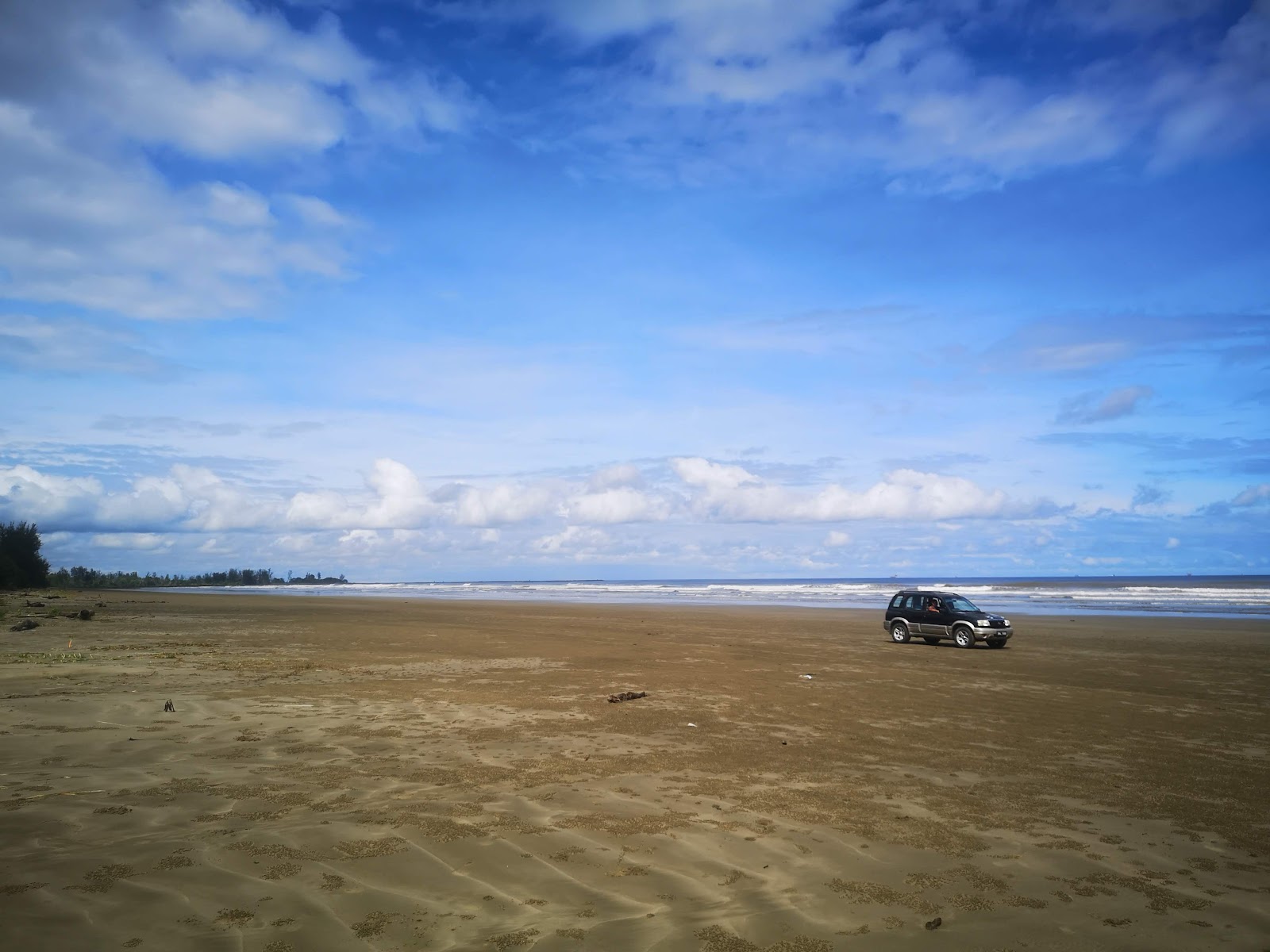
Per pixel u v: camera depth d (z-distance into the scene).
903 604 27.12
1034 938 4.49
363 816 6.33
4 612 30.81
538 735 10.05
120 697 12.09
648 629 31.56
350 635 25.95
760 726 11.07
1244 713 12.92
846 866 5.55
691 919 4.61
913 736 10.50
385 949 4.11
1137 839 6.34
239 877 4.99
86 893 4.66
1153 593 73.06
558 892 4.95
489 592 110.94
